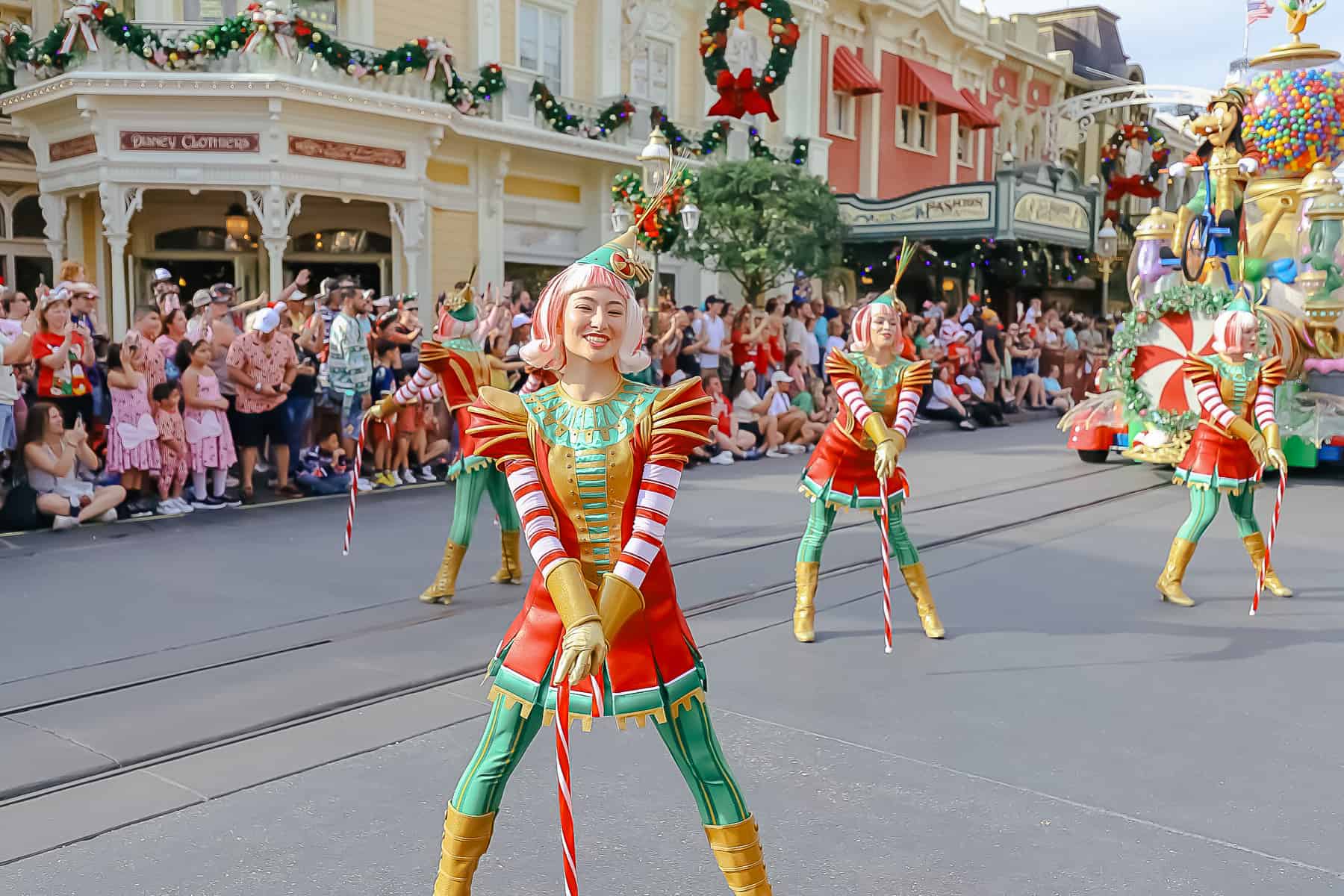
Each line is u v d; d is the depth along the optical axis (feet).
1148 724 14.78
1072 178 75.61
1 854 10.75
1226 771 13.17
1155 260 38.96
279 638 18.04
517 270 66.54
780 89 78.02
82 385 28.32
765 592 21.94
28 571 22.88
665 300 43.65
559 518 8.68
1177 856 10.99
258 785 12.52
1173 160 113.91
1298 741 14.17
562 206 67.36
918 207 72.38
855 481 18.15
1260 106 39.45
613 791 12.60
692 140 70.74
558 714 7.81
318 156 51.83
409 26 58.80
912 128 92.68
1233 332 20.34
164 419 29.63
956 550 26.20
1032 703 15.60
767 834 11.47
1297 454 37.88
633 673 8.52
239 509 30.86
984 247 74.49
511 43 63.57
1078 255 80.43
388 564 24.07
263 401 31.58
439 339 22.16
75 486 28.12
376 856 10.89
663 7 72.59
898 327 18.24
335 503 32.01
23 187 57.62
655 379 40.04
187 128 49.73
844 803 12.23
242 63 49.62
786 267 61.52
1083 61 117.70
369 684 15.84
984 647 18.40
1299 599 21.74
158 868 10.59
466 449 20.34
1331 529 29.45
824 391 50.29
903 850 11.13
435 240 60.39
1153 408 35.63
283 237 51.13
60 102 50.44
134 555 24.63
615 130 66.95
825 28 83.05
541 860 10.92
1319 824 11.75
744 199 60.49
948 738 14.21
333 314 36.29
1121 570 24.35
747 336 45.37
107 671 16.20
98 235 56.80
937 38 93.61
